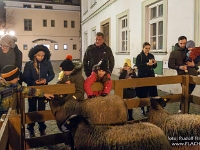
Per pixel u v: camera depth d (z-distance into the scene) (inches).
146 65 204.8
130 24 429.1
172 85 307.4
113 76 493.0
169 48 310.2
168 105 243.8
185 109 187.2
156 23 351.6
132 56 423.5
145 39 372.5
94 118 122.1
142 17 378.3
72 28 1379.2
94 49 188.4
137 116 207.8
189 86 192.2
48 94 129.8
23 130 132.5
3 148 73.8
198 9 254.2
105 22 583.8
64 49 1381.6
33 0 1295.5
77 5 1366.9
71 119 106.0
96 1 662.5
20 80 159.9
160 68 328.8
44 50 156.5
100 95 138.8
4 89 124.1
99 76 142.4
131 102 162.7
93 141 95.0
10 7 1245.7
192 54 188.1
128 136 91.2
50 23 1337.4
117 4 494.3
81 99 139.6
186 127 107.5
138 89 206.2
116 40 508.4
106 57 188.4
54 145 150.9
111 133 93.8
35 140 135.3
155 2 343.6
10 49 160.1
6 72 124.6
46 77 162.7
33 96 129.6
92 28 724.7
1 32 597.9
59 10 1339.8
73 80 139.2
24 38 1298.0
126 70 193.5
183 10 279.4
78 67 140.0
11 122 91.9
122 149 88.8
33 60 157.6
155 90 208.8
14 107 113.7
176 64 197.5
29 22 1299.2
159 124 116.8
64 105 124.8
